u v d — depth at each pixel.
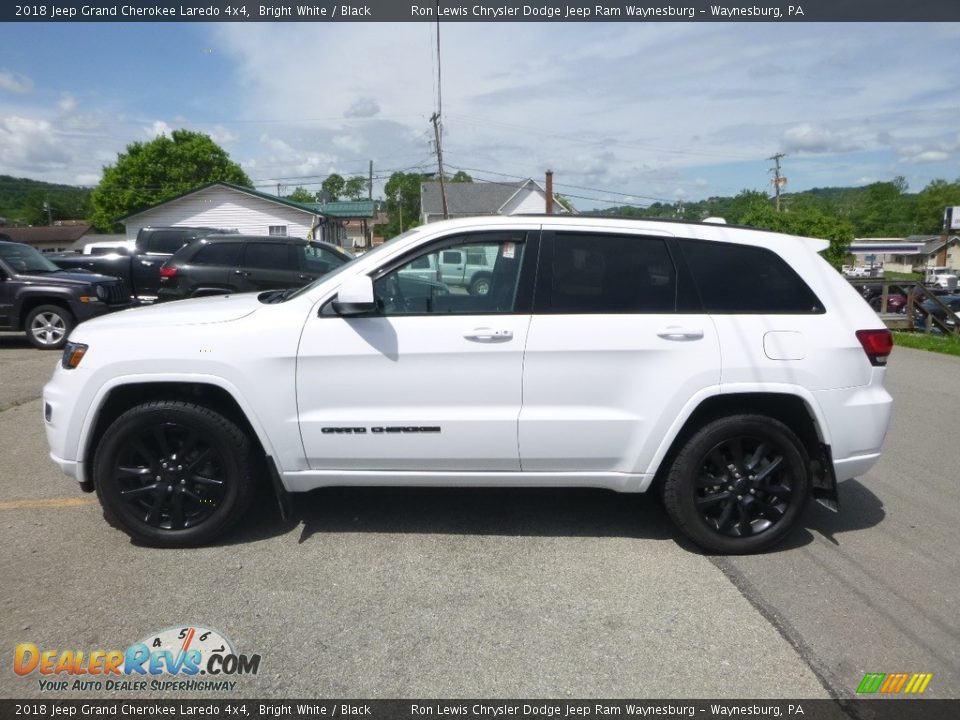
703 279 3.71
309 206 38.12
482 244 3.69
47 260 11.39
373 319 3.60
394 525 4.12
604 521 4.22
